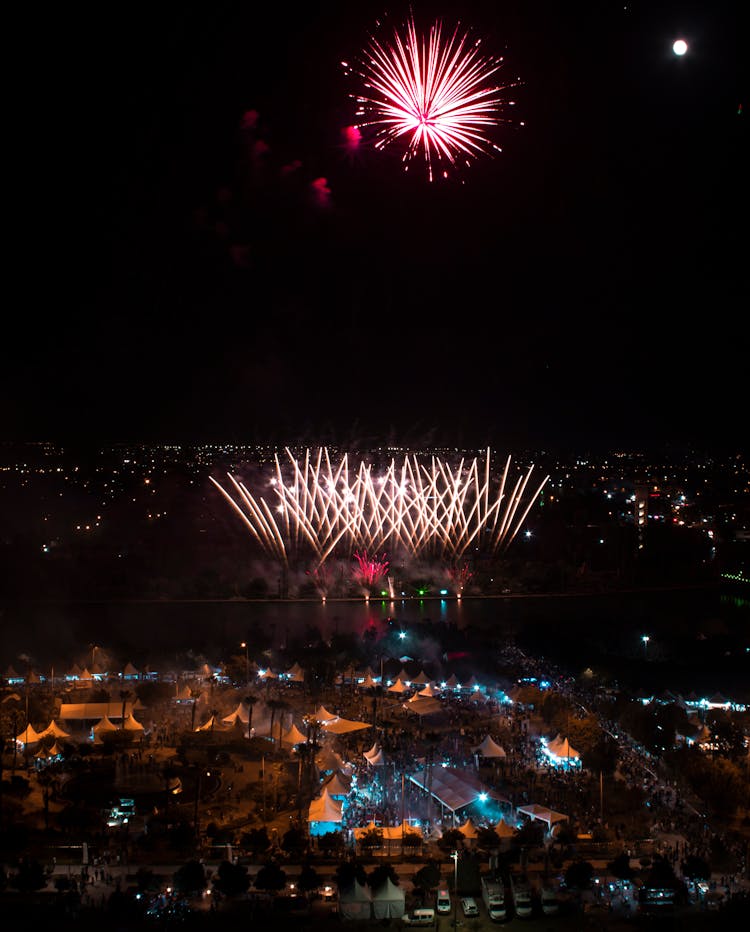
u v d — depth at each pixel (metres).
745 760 180.38
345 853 149.25
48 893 135.62
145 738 197.00
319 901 134.88
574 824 156.62
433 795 165.50
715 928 126.19
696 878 137.38
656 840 153.12
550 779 175.88
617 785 170.75
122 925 126.25
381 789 170.25
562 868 143.88
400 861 147.62
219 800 167.75
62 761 179.75
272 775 179.62
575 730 192.38
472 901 132.00
